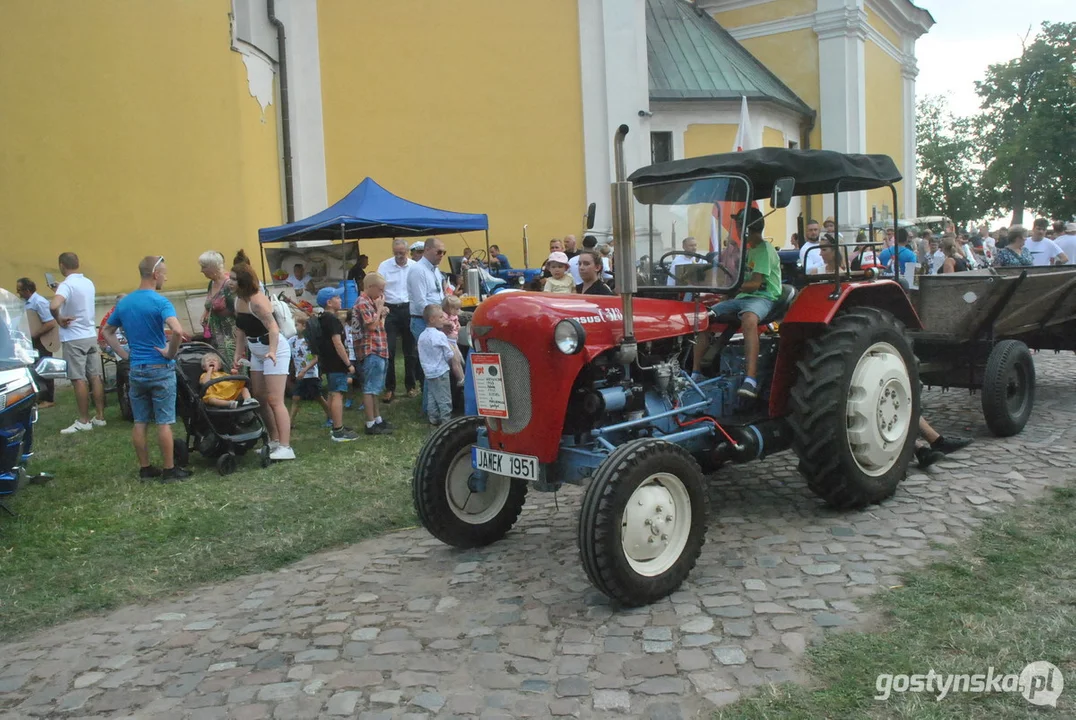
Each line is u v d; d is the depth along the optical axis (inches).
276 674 142.7
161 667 148.5
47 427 342.6
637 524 159.3
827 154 204.4
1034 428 278.2
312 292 508.7
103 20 445.4
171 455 263.7
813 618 150.3
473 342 181.2
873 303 230.4
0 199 418.9
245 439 272.7
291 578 188.9
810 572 171.3
